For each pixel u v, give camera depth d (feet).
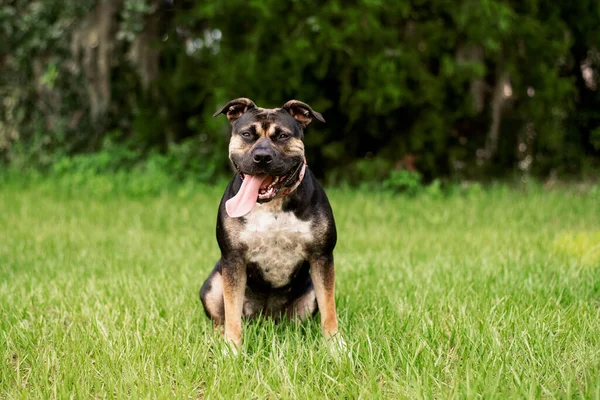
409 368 9.70
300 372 9.91
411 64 35.53
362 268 17.76
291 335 12.01
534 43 38.24
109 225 27.73
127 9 39.81
